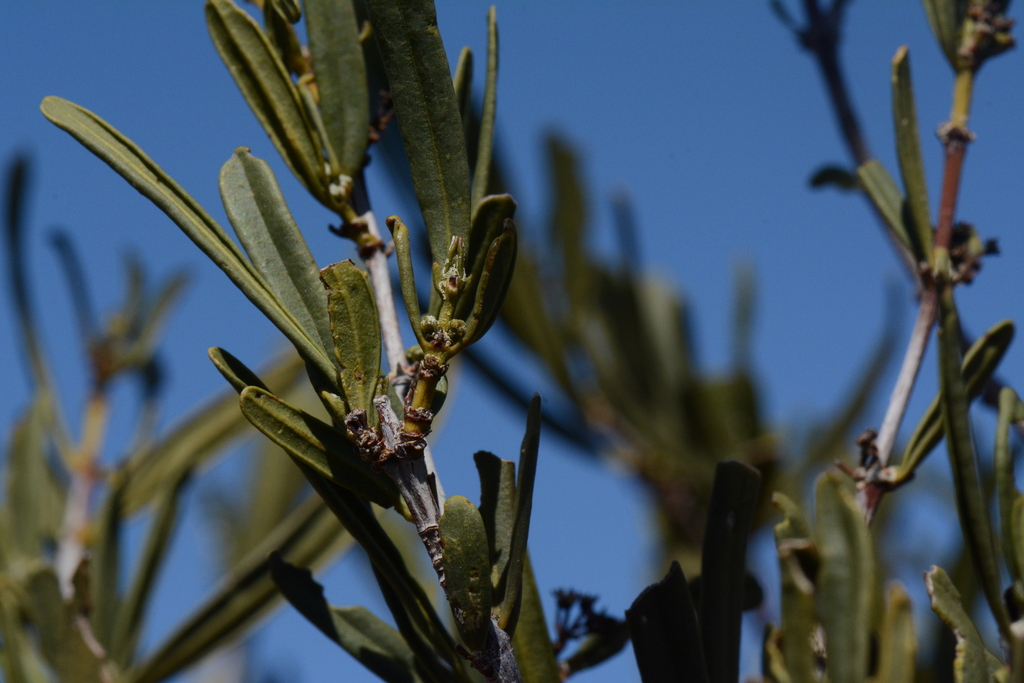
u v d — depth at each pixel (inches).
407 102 10.5
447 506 10.1
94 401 19.8
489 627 10.1
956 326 11.0
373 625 11.1
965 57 12.2
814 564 11.2
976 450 11.3
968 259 12.2
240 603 13.7
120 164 10.3
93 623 14.1
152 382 19.7
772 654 11.5
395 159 14.8
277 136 11.2
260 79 11.2
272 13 11.6
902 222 11.9
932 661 11.9
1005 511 11.0
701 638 10.9
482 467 10.6
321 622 11.0
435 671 10.7
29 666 13.3
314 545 14.0
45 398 18.1
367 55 11.8
